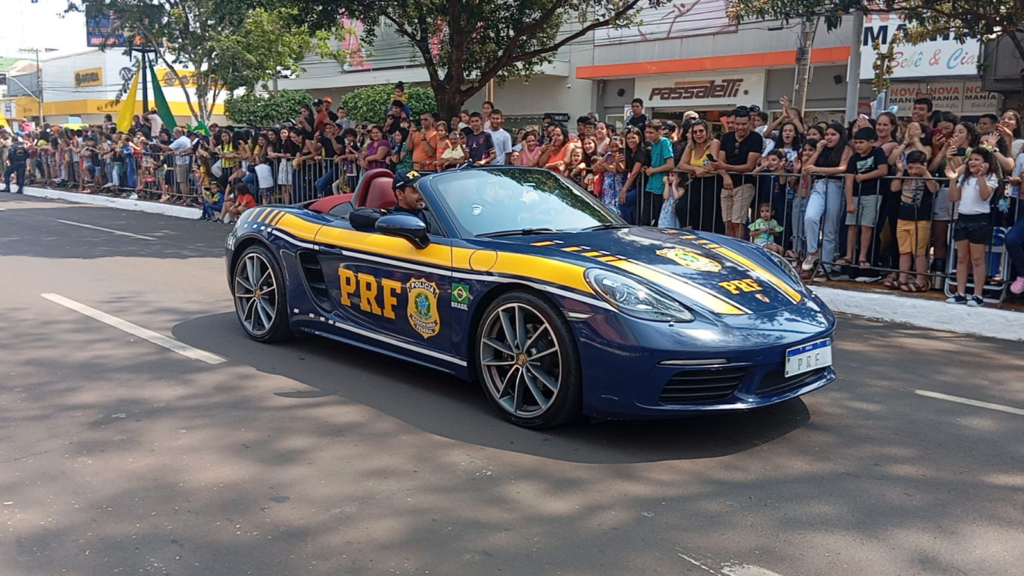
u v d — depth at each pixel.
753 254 4.81
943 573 2.84
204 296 7.72
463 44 13.82
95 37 30.84
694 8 19.27
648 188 9.20
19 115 60.84
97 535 3.12
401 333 4.95
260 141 14.39
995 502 3.43
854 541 3.07
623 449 3.99
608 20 14.13
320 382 5.04
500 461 3.84
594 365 3.94
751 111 9.96
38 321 6.64
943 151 7.63
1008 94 14.73
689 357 3.76
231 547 3.02
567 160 9.93
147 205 17.45
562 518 3.26
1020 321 6.44
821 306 4.44
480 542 3.06
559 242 4.57
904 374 5.42
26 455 3.89
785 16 10.16
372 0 13.53
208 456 3.88
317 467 3.76
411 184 5.18
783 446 4.05
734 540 3.08
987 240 6.76
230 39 22.47
